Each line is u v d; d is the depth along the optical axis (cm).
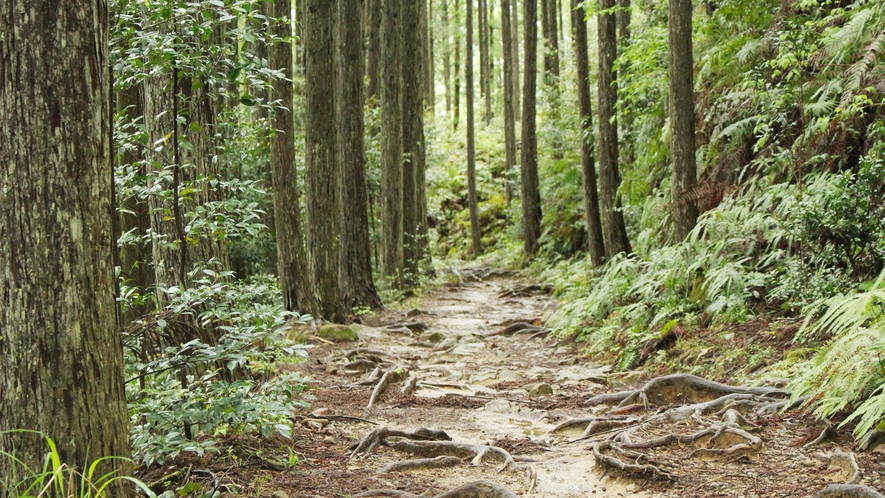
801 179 827
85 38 304
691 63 957
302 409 633
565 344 1081
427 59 3706
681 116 956
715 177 1046
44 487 298
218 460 469
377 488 439
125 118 502
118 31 430
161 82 535
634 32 1614
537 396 743
